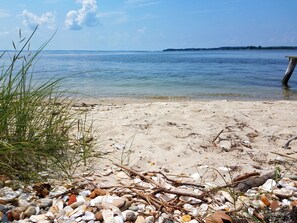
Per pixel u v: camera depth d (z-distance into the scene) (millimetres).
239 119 4957
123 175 2688
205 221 2012
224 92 11227
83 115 4852
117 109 5848
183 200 2297
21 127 2783
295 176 2789
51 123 3092
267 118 5102
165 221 2010
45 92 3150
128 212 2031
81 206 2111
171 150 3389
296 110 5887
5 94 2783
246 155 3326
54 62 34719
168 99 9367
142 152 3277
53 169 2668
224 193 2389
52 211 2057
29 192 2273
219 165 2988
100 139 3652
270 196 2393
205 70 23625
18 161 2611
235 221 2049
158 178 2613
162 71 22062
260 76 17891
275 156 3334
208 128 4316
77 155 3010
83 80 14164
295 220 2084
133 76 17234
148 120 4652
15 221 1907
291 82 14867
